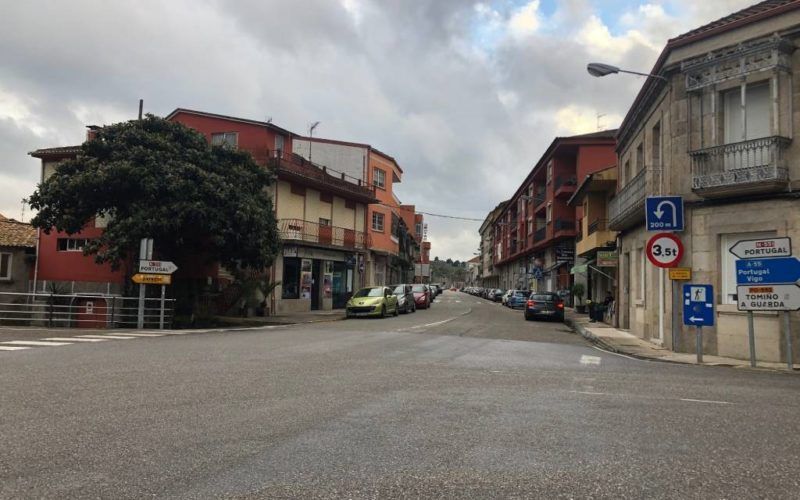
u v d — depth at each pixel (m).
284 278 30.98
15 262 28.39
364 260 38.88
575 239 42.25
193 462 4.74
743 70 13.15
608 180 27.06
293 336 16.44
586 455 5.02
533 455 5.00
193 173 20.91
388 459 4.86
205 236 21.77
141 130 21.64
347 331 18.59
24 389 7.67
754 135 13.31
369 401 7.15
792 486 4.32
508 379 9.12
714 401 7.47
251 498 3.99
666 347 14.98
